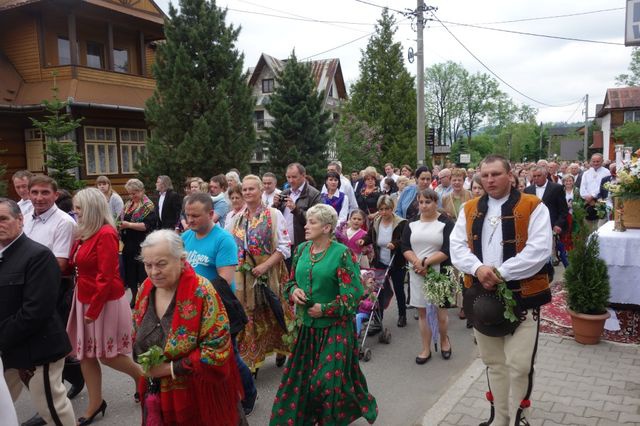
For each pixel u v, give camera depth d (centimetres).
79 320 426
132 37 2161
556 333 623
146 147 1568
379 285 630
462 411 434
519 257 345
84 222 418
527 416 377
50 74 1812
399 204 916
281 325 520
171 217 884
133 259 818
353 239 680
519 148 7788
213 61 1574
